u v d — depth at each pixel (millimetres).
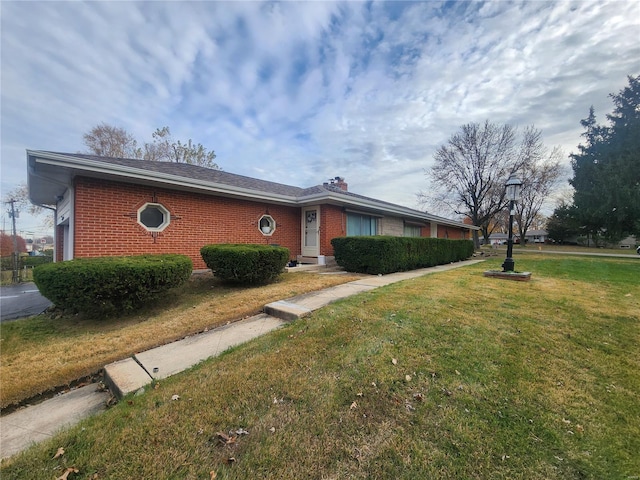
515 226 43438
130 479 1662
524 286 6340
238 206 9242
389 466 1732
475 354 3025
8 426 2340
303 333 3631
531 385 2498
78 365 3293
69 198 7324
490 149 22516
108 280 4535
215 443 1921
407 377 2617
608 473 1672
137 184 7070
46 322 5043
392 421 2104
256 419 2137
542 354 3041
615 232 23672
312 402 2311
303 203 10398
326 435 1976
